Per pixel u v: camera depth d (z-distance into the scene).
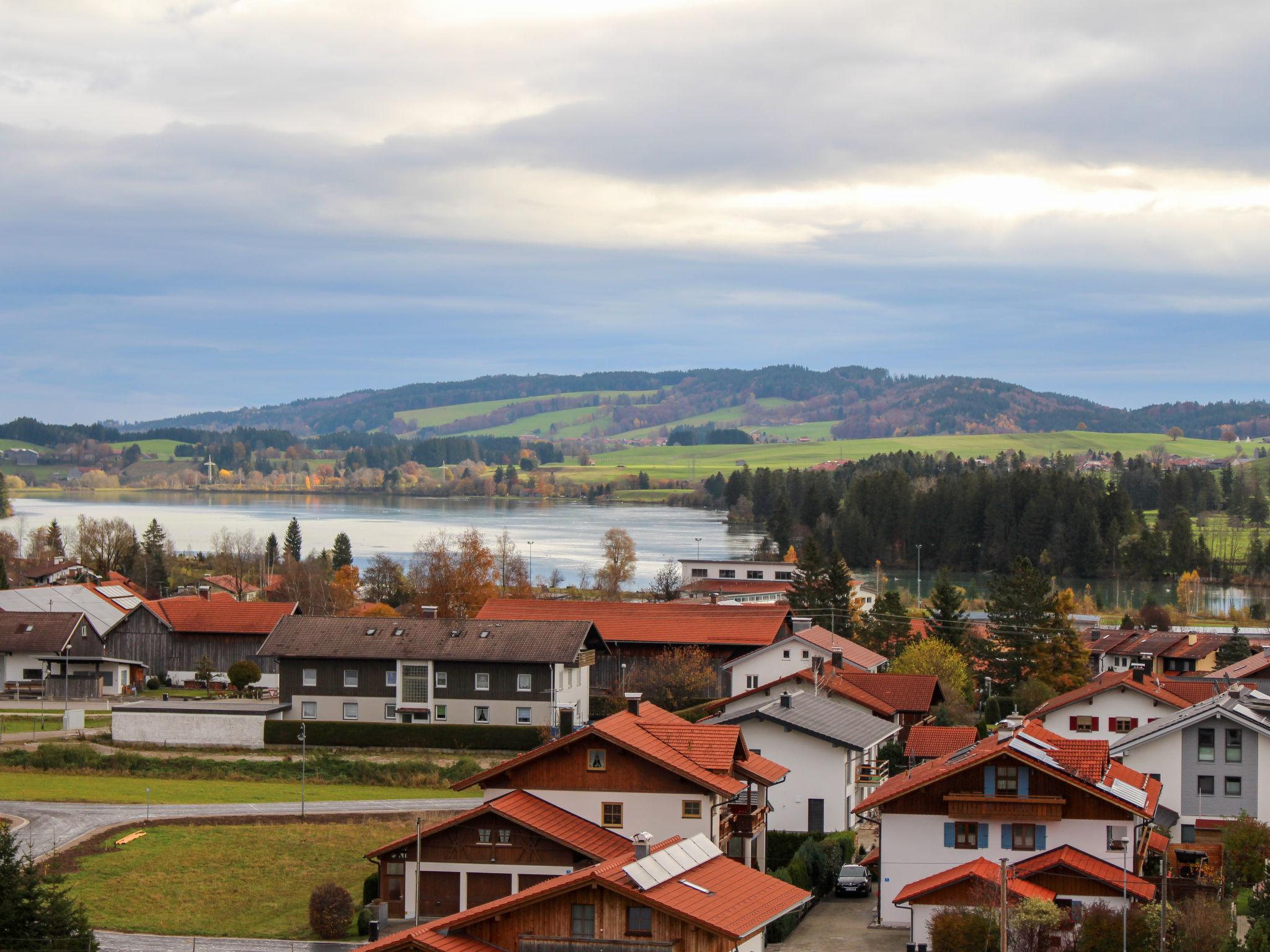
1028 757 57.66
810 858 66.06
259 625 123.69
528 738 100.19
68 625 120.50
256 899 63.69
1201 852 69.69
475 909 44.75
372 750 100.25
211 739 99.62
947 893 54.38
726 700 99.75
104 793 84.50
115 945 55.88
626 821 59.03
